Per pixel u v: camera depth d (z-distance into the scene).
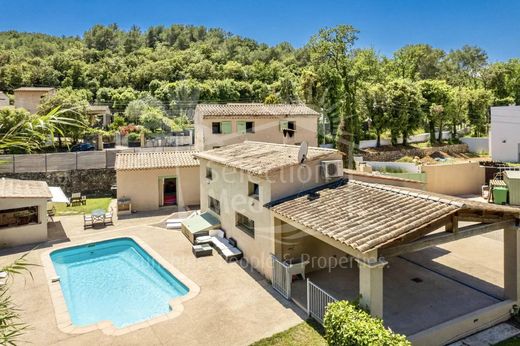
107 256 17.78
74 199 27.38
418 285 12.61
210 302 11.80
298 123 34.66
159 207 26.30
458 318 10.09
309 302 10.74
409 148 51.31
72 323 10.83
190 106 74.69
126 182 25.23
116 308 12.58
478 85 72.12
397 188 12.07
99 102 75.38
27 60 91.12
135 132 49.50
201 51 118.31
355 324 7.92
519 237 11.01
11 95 71.88
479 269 14.05
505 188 25.27
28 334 10.12
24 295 12.58
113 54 114.06
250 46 141.00
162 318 10.88
